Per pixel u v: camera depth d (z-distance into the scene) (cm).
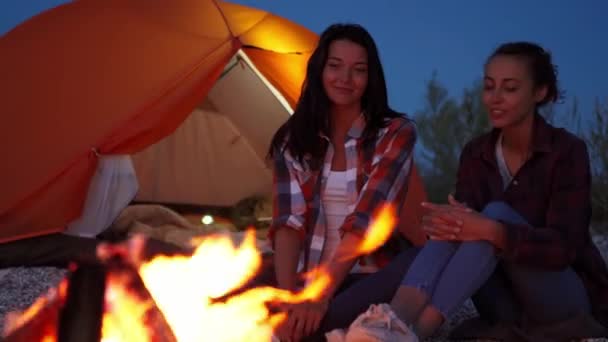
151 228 574
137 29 565
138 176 707
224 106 662
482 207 343
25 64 566
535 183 328
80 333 189
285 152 355
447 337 347
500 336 325
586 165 322
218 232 581
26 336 205
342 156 355
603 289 331
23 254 492
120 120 516
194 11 588
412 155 353
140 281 219
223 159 720
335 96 347
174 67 539
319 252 344
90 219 512
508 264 313
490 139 343
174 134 713
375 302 315
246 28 584
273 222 346
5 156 516
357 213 331
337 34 352
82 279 197
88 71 545
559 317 316
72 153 507
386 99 360
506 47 330
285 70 573
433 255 303
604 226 738
